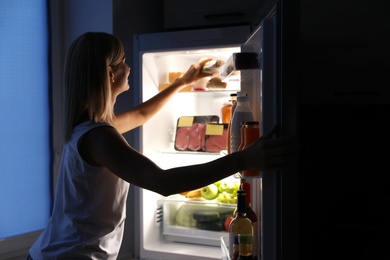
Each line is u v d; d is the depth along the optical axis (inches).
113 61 56.1
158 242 94.5
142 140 87.4
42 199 91.8
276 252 43.9
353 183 46.6
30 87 89.4
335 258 47.3
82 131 51.0
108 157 48.2
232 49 82.9
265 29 45.3
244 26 79.1
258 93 57.7
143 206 88.5
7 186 85.0
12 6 85.8
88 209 53.9
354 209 46.9
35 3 90.5
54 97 93.9
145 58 88.0
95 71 53.2
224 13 84.9
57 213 57.4
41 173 91.7
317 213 46.9
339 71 44.3
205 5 86.8
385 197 46.7
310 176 46.3
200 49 82.2
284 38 42.8
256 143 42.3
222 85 86.6
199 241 92.3
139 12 96.3
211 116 92.3
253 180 65.8
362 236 47.2
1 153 83.7
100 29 90.7
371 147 46.3
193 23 88.0
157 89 92.5
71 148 52.7
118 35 89.8
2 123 83.9
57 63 94.2
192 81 83.6
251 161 42.6
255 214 61.4
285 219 43.5
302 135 44.8
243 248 52.1
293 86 43.1
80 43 54.2
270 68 45.3
